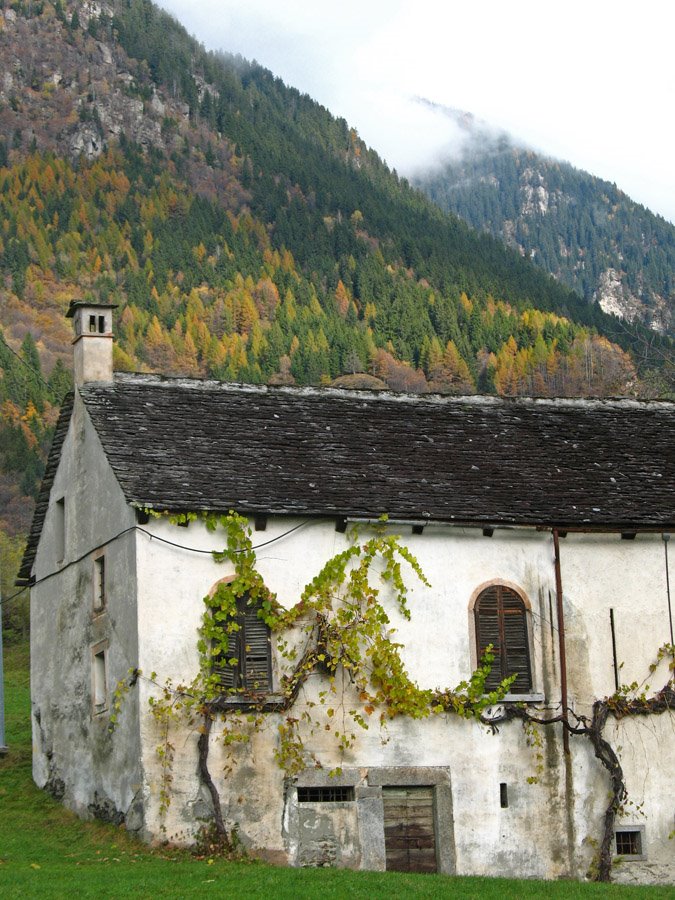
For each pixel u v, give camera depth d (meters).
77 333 27.55
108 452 24.55
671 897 20.20
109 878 19.61
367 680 24.06
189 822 22.62
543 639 25.23
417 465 26.53
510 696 24.66
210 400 27.25
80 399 27.06
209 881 19.52
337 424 27.47
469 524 25.03
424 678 24.34
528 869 24.09
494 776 24.33
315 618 24.02
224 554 23.77
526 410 29.64
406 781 23.77
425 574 24.83
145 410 26.30
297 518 24.34
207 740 22.94
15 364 110.06
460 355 131.62
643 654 25.73
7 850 22.62
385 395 28.98
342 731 23.69
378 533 24.73
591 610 25.67
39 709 28.61
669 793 25.17
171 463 24.69
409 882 20.08
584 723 25.02
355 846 23.27
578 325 134.25
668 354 59.66
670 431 29.88
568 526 25.59
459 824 23.89
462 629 24.80
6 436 88.94
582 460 27.97
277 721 23.41
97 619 25.38
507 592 25.27
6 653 48.03
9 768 30.11
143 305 147.12
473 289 151.38
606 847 24.47
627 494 26.88
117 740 23.84
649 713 25.45
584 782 24.81
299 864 22.89
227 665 23.53
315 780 23.30
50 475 29.03
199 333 132.88
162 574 23.48
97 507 25.81
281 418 27.20
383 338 136.25
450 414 28.83
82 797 25.44
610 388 55.22
